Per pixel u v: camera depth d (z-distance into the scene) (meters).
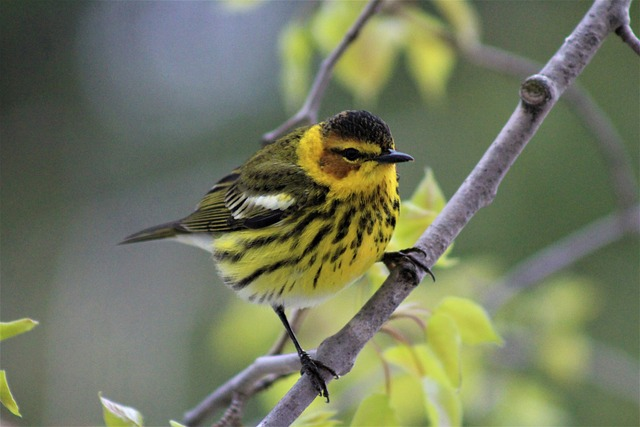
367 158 6.70
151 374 15.75
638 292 13.87
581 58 6.27
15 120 18.28
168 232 8.87
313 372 5.62
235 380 7.06
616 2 6.30
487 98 15.34
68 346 16.30
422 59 9.56
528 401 9.88
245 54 17.48
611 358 11.82
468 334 6.38
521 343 10.19
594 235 10.62
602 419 12.86
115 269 17.23
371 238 6.71
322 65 8.01
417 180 15.12
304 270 6.92
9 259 17.52
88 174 17.97
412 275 5.96
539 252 14.07
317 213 6.82
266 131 16.97
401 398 7.87
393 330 6.43
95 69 18.20
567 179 14.36
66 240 17.69
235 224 7.65
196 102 17.67
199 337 15.95
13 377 15.98
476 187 6.23
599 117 9.94
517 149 6.21
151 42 17.94
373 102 15.73
